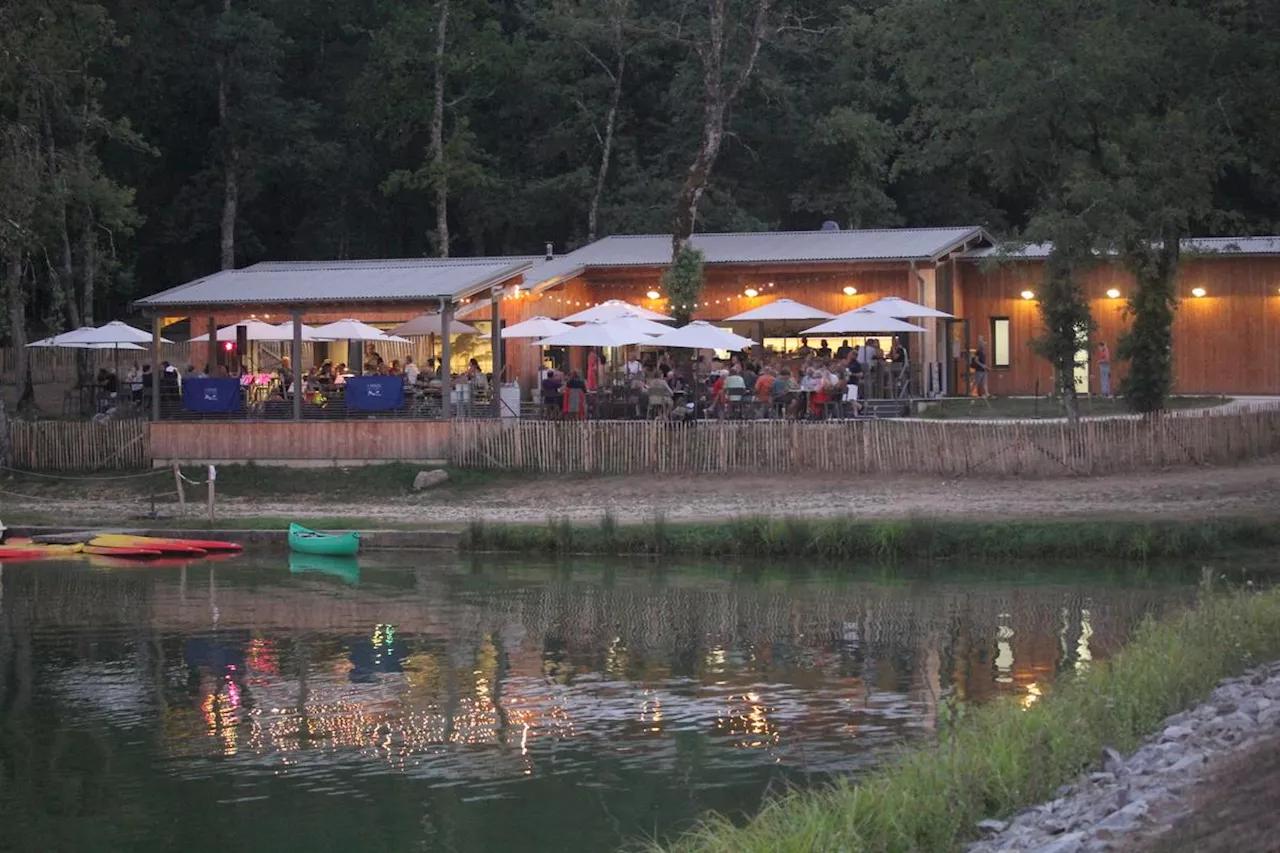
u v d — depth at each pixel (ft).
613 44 202.80
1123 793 37.68
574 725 59.31
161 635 78.33
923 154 121.49
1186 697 48.49
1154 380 117.29
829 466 115.03
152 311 132.57
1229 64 98.73
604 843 45.24
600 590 88.89
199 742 57.98
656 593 87.61
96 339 145.28
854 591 86.84
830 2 198.49
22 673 70.08
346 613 83.46
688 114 206.90
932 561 94.84
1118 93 103.40
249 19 203.92
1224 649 53.06
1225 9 100.17
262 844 46.26
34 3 132.87
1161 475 109.50
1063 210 111.65
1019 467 111.34
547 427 121.49
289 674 69.21
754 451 116.78
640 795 49.93
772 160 213.25
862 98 201.87
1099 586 85.56
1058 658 68.49
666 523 103.55
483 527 104.58
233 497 124.88
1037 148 112.57
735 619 79.82
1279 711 45.03
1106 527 93.40
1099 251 114.42
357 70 223.71
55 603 87.86
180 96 212.23
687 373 138.41
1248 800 35.63
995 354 156.56
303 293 129.80
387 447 125.70
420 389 128.98
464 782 52.11
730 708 61.31
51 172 148.97
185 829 47.88
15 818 49.21
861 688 64.03
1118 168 108.47
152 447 131.54
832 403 125.49
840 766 52.47
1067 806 38.11
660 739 56.85
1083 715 45.32
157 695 65.67
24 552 107.14
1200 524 92.79
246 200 217.36
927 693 62.75
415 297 124.67
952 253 153.28
